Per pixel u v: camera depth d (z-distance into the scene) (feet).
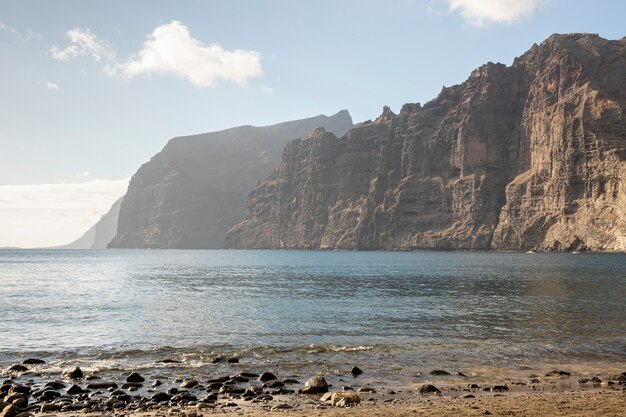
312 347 96.78
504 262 514.27
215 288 235.20
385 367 81.82
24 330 116.26
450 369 80.79
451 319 132.87
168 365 82.53
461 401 61.72
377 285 249.75
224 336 108.99
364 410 56.54
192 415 54.29
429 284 253.03
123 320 131.75
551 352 92.89
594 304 161.27
